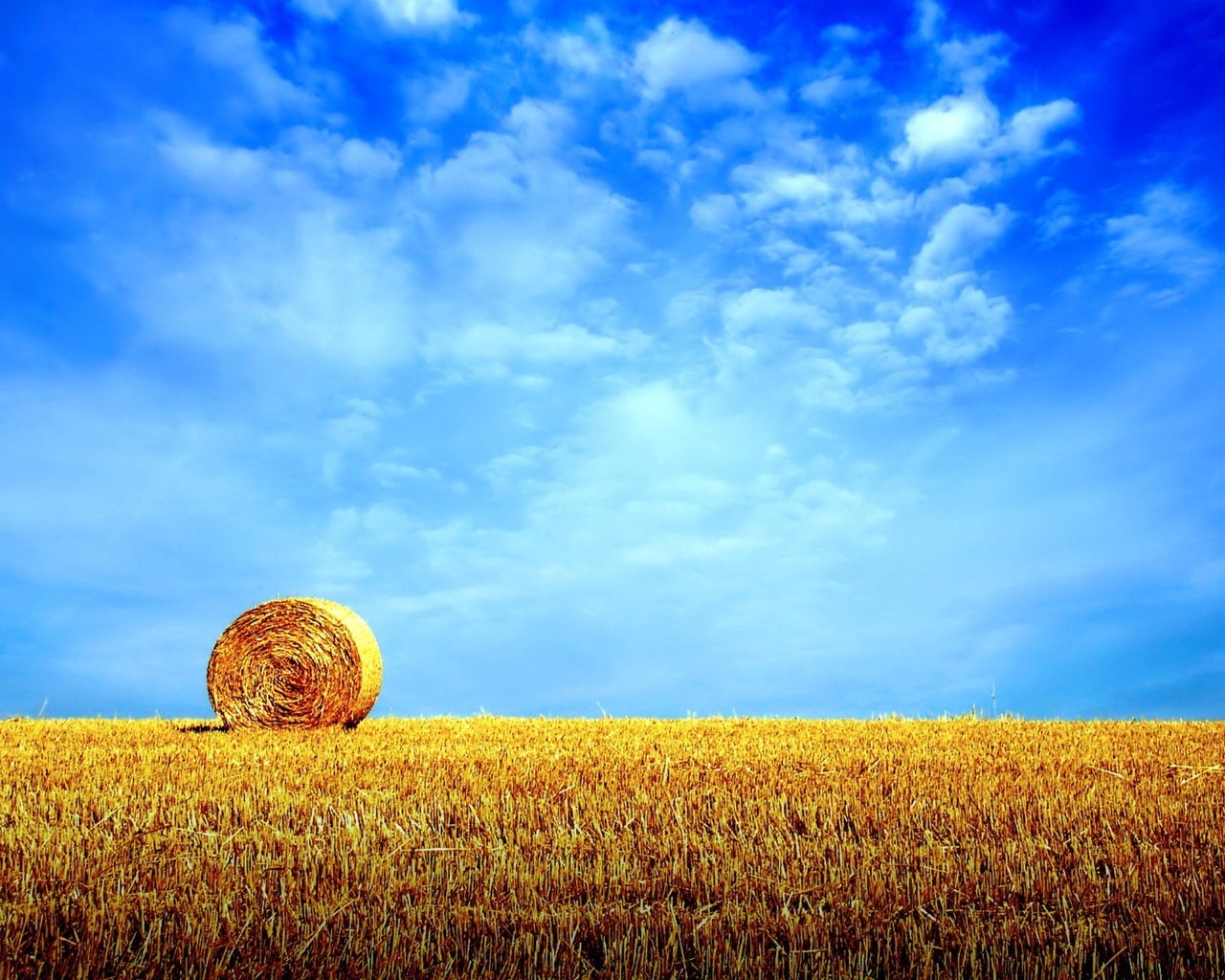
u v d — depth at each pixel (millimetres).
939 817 7324
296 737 12797
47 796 8031
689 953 4734
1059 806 7699
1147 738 12578
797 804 7738
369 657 14352
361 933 4809
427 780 8906
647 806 7691
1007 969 4520
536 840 6574
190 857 6113
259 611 14227
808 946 4801
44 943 4652
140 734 13227
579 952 4637
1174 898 5395
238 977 4402
